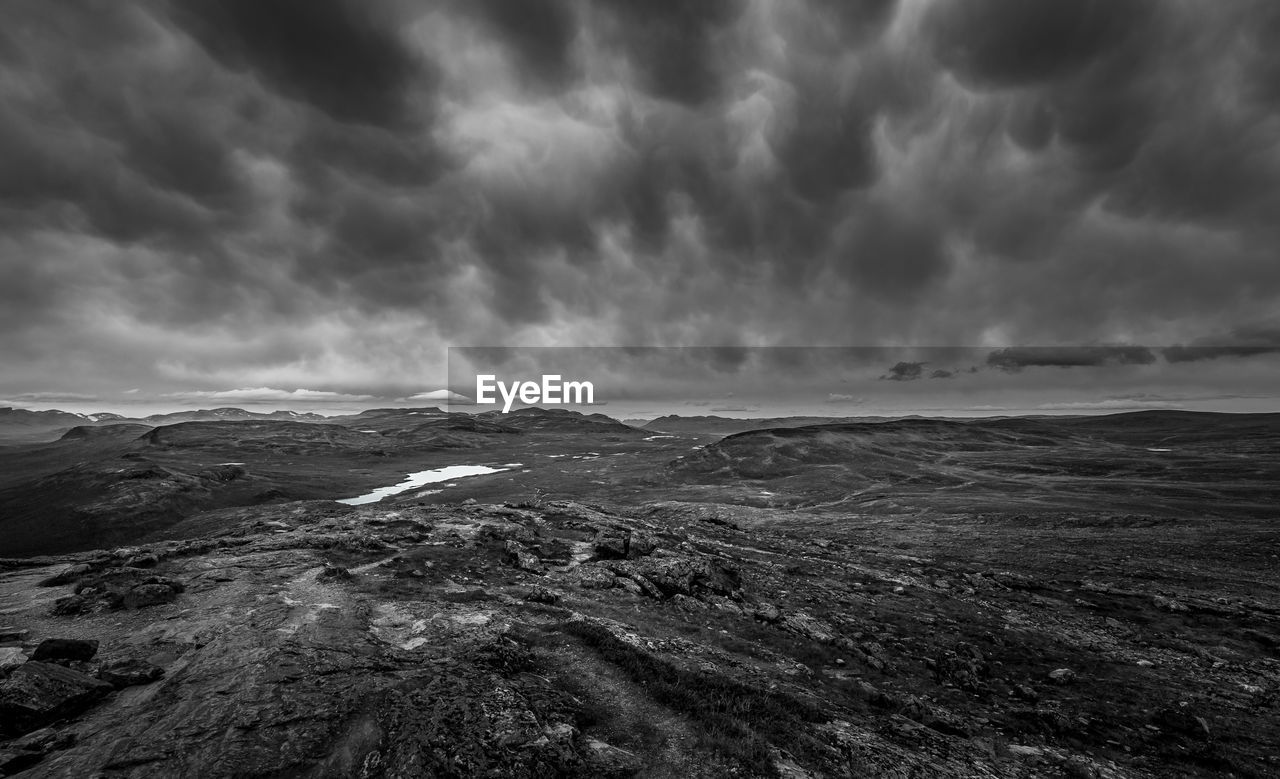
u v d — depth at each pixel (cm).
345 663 2045
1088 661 3456
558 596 3288
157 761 1491
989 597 4784
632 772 1587
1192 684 3188
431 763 1455
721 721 1864
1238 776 2294
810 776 1642
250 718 1670
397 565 3706
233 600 2816
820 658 2953
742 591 4022
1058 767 2117
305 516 6250
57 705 1705
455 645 2317
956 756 2031
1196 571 5953
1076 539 7556
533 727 1652
